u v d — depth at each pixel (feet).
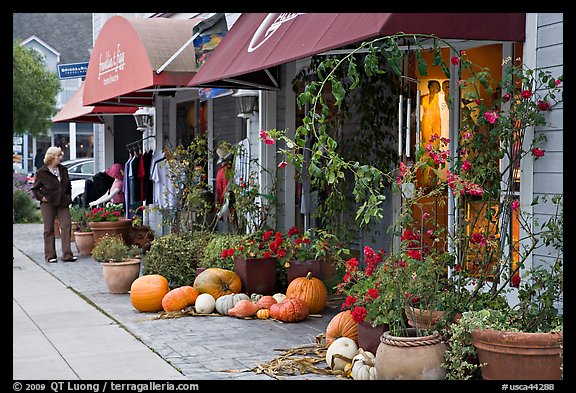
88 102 44.37
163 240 33.14
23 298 32.42
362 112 32.55
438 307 19.61
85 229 47.57
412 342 18.19
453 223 24.07
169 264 32.14
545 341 16.69
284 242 30.25
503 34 21.30
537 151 20.79
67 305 30.86
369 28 20.25
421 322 19.60
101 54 42.42
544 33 21.13
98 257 34.22
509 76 21.36
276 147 36.52
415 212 28.48
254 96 37.35
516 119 21.25
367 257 21.16
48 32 124.26
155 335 25.31
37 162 105.50
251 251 29.91
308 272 29.37
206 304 28.30
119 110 56.54
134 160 48.98
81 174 77.61
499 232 22.16
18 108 69.87
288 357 22.15
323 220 32.86
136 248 35.24
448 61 29.04
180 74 36.65
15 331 26.22
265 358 22.21
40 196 43.11
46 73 73.26
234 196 36.47
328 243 29.81
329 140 19.90
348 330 22.22
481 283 20.79
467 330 17.97
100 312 29.43
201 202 39.06
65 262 43.47
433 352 18.16
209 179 46.52
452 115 27.04
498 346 17.02
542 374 16.87
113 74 40.57
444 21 20.62
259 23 29.84
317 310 28.14
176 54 35.96
